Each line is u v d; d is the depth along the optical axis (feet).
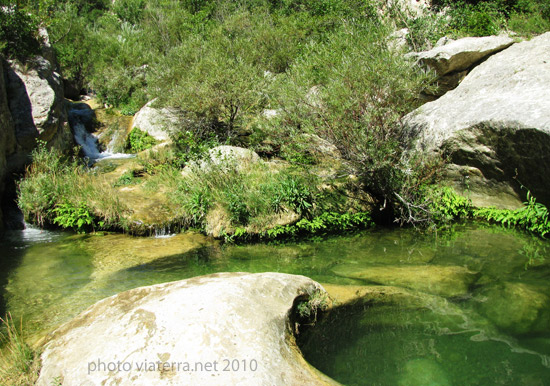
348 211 28.48
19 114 37.99
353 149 27.55
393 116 28.19
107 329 11.80
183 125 46.50
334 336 14.10
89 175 34.45
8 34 41.68
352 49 30.94
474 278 18.45
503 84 29.63
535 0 47.55
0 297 18.63
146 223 27.68
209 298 12.51
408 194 27.66
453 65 34.83
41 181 30.30
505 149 25.29
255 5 94.48
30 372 11.28
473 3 56.59
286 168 32.68
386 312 15.71
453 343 13.53
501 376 11.74
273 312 12.64
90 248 25.30
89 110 62.69
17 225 29.22
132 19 135.64
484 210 27.48
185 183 30.91
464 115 28.50
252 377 9.94
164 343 10.82
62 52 80.02
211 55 45.93
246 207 27.27
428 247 23.26
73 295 18.71
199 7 108.88
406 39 48.03
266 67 56.65
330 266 21.40
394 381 11.63
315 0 71.61
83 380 10.19
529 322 14.51
